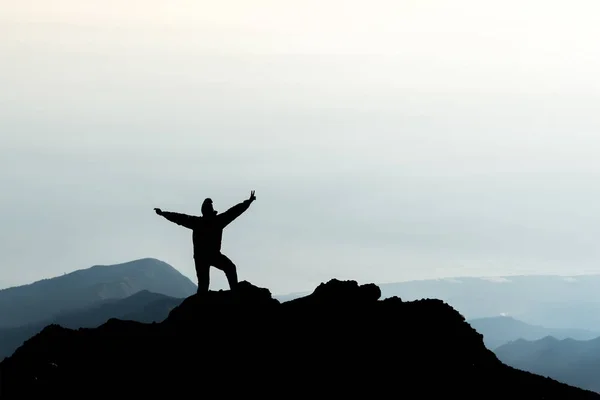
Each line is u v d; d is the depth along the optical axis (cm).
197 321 7944
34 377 7331
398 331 8081
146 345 7769
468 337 8375
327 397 7244
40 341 7819
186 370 7456
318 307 8238
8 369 7519
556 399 7875
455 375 7725
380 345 7869
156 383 7319
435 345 8012
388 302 8488
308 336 7888
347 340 7875
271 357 7625
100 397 7156
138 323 8150
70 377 7369
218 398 7175
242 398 7188
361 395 7300
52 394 7169
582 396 8062
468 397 7506
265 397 7206
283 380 7394
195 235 8125
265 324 7956
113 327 8038
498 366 8206
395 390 7394
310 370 7519
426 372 7656
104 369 7481
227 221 8131
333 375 7481
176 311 8169
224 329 7862
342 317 8131
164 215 8094
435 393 7438
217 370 7462
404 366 7681
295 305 8300
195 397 7181
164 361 7550
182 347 7694
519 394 7750
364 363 7644
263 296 8319
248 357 7606
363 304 8362
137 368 7481
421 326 8200
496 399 7569
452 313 8569
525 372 8344
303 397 7238
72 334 7944
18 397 7138
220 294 8169
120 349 7719
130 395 7188
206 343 7738
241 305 8094
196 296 8162
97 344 7806
